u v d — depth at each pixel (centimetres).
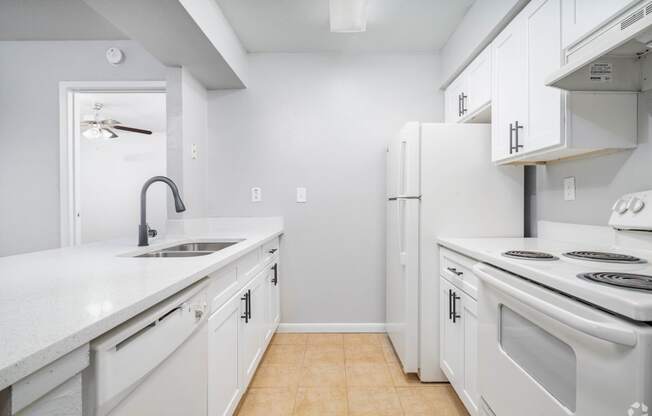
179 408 99
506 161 182
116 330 68
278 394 188
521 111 161
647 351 63
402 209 211
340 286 282
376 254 281
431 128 201
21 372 45
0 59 259
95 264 115
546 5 141
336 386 196
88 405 61
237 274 159
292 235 282
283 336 273
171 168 231
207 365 121
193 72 244
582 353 76
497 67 185
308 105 281
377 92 281
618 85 121
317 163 282
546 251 139
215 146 281
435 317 201
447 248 187
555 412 87
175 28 181
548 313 84
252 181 282
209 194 281
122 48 259
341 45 269
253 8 215
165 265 114
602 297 74
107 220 596
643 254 121
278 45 269
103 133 467
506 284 108
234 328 153
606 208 145
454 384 175
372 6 216
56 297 75
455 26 240
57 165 260
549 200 186
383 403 180
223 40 220
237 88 280
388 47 272
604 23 112
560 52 133
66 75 259
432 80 281
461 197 201
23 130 260
